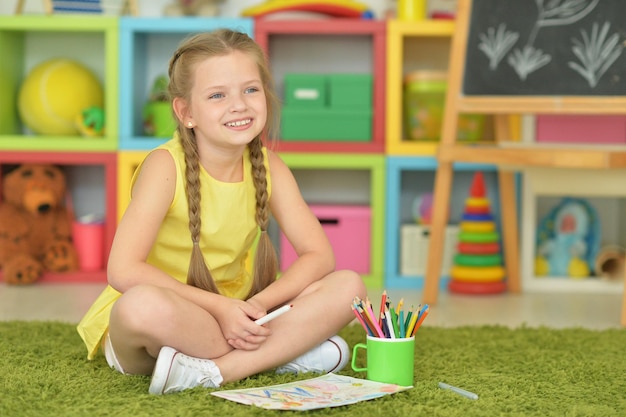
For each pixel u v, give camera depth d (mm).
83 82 2811
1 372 1439
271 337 1382
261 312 1363
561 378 1453
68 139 2703
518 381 1423
